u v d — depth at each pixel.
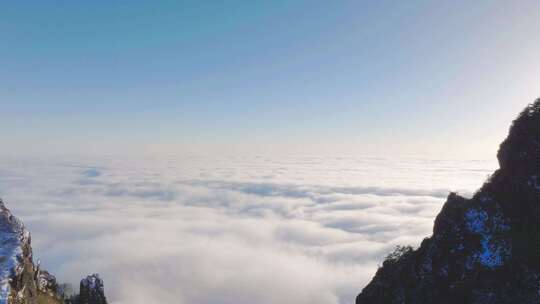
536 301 38.31
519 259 42.06
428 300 47.66
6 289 37.72
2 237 43.72
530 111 51.47
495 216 47.72
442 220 53.16
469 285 44.38
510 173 49.56
